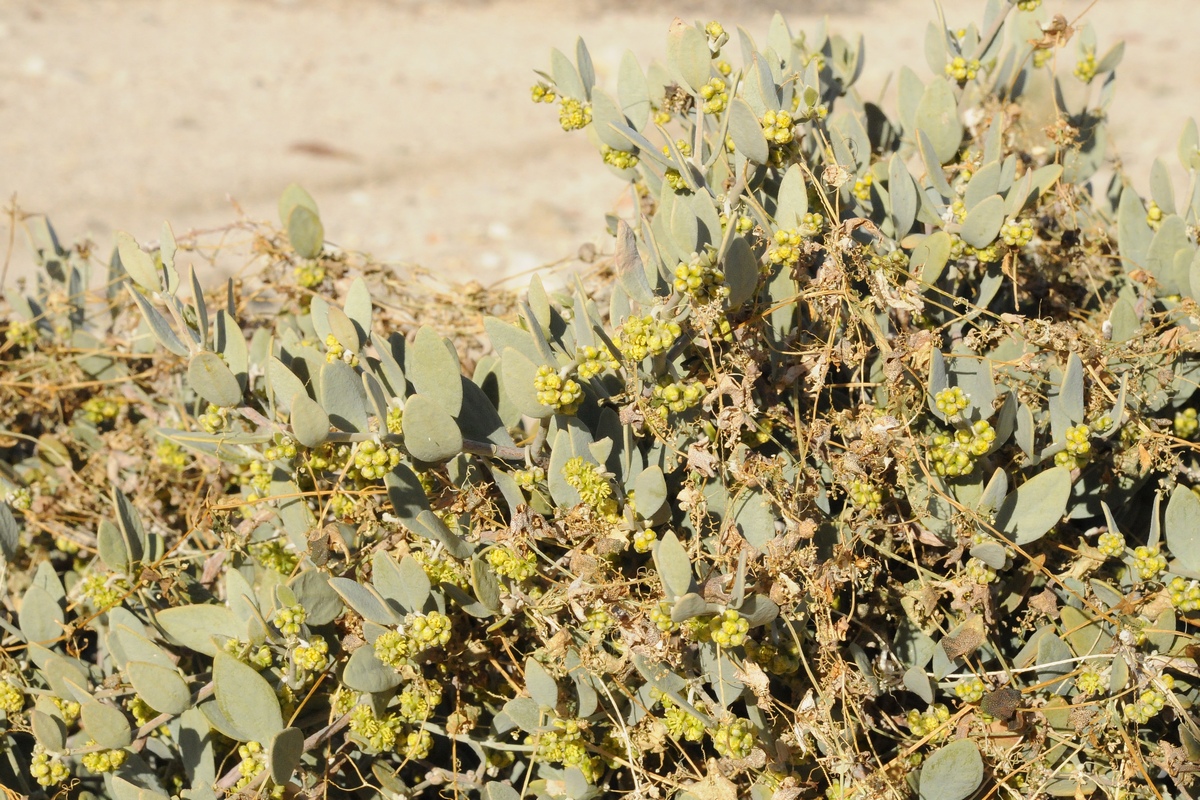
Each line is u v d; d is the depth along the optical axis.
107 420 2.92
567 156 9.45
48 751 1.94
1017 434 1.94
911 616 2.02
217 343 2.15
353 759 2.12
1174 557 2.11
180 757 2.16
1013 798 1.86
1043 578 2.08
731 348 1.95
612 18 14.23
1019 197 2.03
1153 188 2.38
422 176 8.87
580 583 1.83
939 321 2.20
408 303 2.88
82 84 10.98
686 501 1.85
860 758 1.80
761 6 14.73
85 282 3.09
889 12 14.59
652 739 1.91
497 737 2.10
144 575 2.15
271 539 2.37
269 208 7.99
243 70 11.81
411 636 1.81
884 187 2.35
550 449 1.99
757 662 1.88
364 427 1.90
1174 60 11.79
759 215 1.95
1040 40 2.48
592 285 2.72
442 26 13.98
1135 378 2.07
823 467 2.07
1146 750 1.98
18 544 2.45
